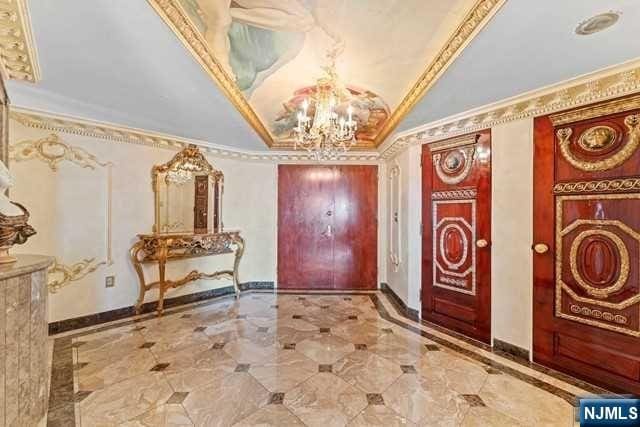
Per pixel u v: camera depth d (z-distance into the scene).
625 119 1.96
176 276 3.85
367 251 4.65
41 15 1.49
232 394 1.97
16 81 2.23
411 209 3.46
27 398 1.59
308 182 4.67
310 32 2.05
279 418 1.75
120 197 3.36
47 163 2.87
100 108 2.78
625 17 1.43
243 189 4.57
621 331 2.00
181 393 1.97
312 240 4.70
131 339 2.79
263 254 4.66
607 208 2.04
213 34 1.93
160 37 1.69
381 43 2.09
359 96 3.03
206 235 3.86
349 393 1.99
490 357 2.50
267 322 3.26
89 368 2.27
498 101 2.53
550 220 2.33
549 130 2.33
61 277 2.95
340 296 4.28
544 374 2.24
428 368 2.32
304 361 2.41
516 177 2.53
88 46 1.78
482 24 1.53
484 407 1.87
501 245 2.64
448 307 3.10
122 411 1.80
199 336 2.88
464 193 2.95
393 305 3.88
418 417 1.77
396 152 3.95
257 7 1.78
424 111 2.78
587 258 2.14
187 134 3.65
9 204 1.66
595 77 2.01
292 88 2.90
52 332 2.89
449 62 1.93
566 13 1.41
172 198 3.78
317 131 2.54
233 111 2.84
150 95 2.49
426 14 1.71
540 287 2.39
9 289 1.46
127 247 3.42
